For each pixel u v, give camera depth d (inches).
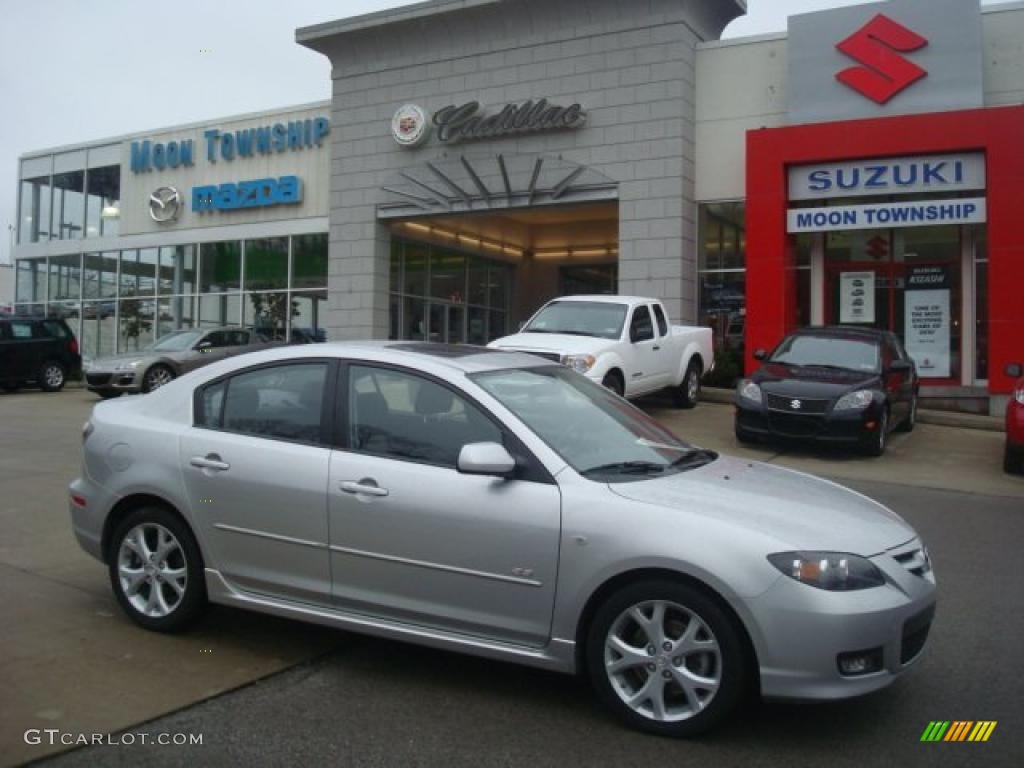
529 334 551.2
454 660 193.2
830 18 705.6
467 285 1032.8
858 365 502.0
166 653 192.2
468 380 180.9
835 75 704.4
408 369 185.8
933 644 203.3
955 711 169.0
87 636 199.9
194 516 196.9
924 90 678.5
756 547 151.3
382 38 883.4
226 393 203.9
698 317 779.4
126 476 205.5
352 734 157.4
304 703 169.9
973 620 220.1
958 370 709.9
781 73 743.1
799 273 745.6
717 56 766.5
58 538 279.4
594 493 163.0
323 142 960.9
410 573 174.2
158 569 203.8
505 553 165.5
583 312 571.8
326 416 189.5
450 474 173.3
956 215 655.8
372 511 177.0
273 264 993.5
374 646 200.5
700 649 154.4
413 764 147.0
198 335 745.6
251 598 192.1
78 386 918.4
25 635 198.8
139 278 1096.8
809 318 743.1
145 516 204.5
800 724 163.2
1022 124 633.0
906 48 682.8
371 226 903.7
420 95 876.0
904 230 724.7
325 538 182.2
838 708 169.8
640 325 574.2
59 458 423.8
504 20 823.1
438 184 860.6
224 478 193.3
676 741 155.9
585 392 207.5
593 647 161.5
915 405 579.5
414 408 182.7
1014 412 425.1
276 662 189.8
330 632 208.8
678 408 643.5
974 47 666.8
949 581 253.9
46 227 1190.3
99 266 1133.7
